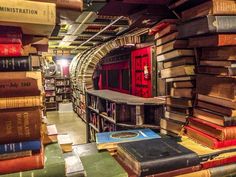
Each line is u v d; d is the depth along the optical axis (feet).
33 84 3.04
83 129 22.58
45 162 3.13
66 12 3.22
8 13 2.75
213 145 3.98
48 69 35.70
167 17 5.01
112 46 19.98
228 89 3.82
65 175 3.12
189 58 4.73
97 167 3.66
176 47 4.69
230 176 3.98
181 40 4.68
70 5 3.11
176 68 5.02
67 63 37.40
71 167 3.39
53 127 4.61
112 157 4.09
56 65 36.81
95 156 4.13
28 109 3.02
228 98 3.83
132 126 9.96
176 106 5.24
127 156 3.82
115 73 22.40
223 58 3.92
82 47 30.14
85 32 18.89
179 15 4.62
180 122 5.07
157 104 9.48
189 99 4.80
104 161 3.90
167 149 3.95
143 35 17.51
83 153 4.29
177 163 3.60
